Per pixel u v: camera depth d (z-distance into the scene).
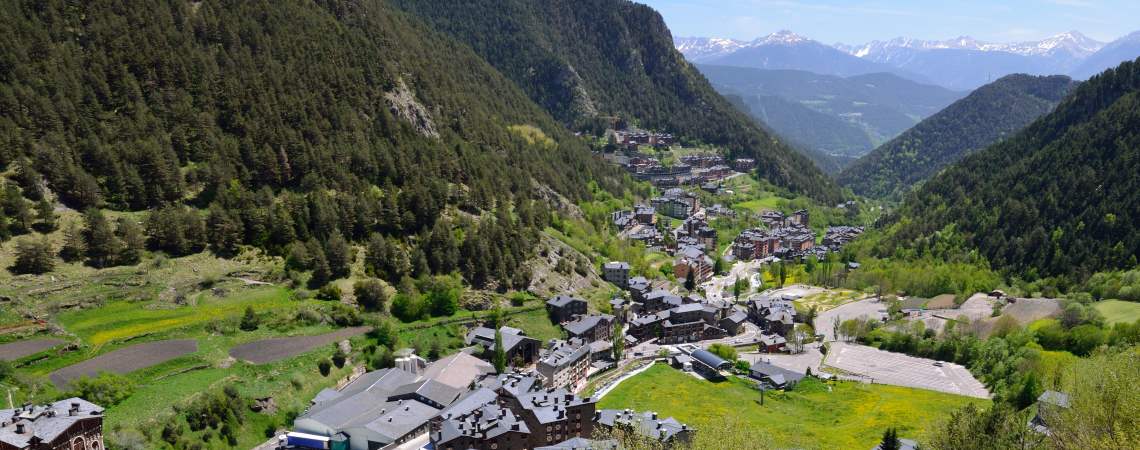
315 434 150.75
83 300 170.75
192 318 176.62
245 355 170.12
